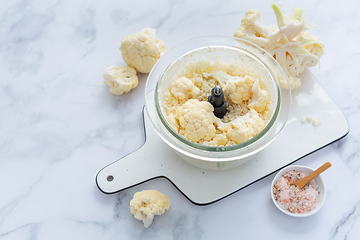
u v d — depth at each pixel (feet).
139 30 2.50
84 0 2.57
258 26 2.25
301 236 2.06
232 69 2.10
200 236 2.08
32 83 2.41
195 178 2.11
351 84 2.32
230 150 1.81
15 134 2.30
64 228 2.13
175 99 2.01
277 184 2.05
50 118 2.33
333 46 2.40
